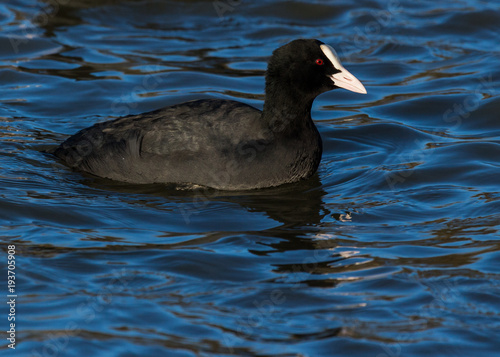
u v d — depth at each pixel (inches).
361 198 557.6
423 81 778.8
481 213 528.4
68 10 898.7
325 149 652.1
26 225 503.8
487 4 932.0
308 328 390.0
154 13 907.4
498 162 613.3
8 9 896.3
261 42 858.1
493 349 373.1
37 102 719.1
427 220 521.3
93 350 368.5
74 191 552.4
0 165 587.2
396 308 408.2
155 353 366.3
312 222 517.0
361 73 799.1
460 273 444.1
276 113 558.3
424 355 368.5
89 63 795.4
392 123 689.6
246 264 457.4
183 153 549.6
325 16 914.7
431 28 884.6
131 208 530.0
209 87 755.4
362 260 462.0
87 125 678.5
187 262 457.4
